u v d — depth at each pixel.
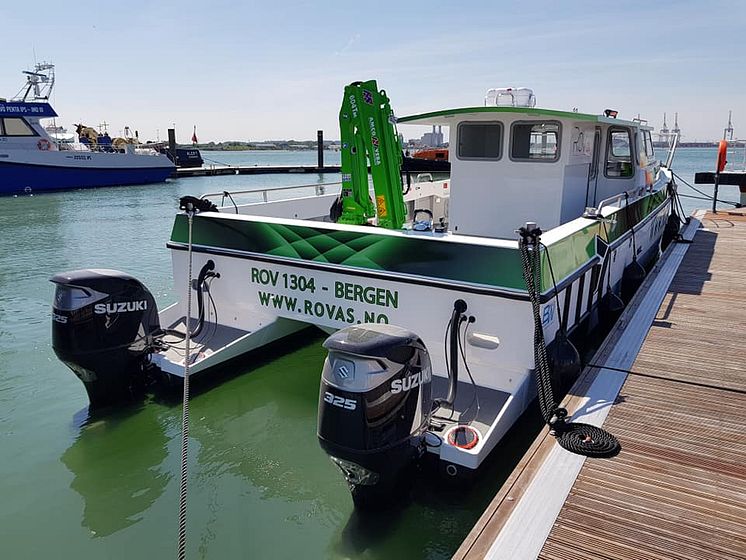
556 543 2.53
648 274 7.34
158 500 3.62
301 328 5.75
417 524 3.32
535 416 4.30
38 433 4.41
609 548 2.50
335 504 3.57
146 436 4.36
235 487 3.75
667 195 9.80
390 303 4.39
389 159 5.49
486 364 4.11
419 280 4.18
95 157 29.03
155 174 32.69
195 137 52.62
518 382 4.02
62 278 4.41
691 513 2.73
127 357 4.64
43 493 3.68
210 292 5.42
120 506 3.56
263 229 4.93
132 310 4.62
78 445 4.24
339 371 3.04
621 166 7.21
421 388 3.28
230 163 80.38
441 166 25.58
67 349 4.38
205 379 5.09
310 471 3.93
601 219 5.04
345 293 4.59
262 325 5.21
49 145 27.20
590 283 5.12
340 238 4.53
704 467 3.10
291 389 5.08
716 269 7.58
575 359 4.04
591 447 3.22
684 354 4.65
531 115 5.65
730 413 3.70
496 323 3.97
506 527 2.63
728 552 2.47
